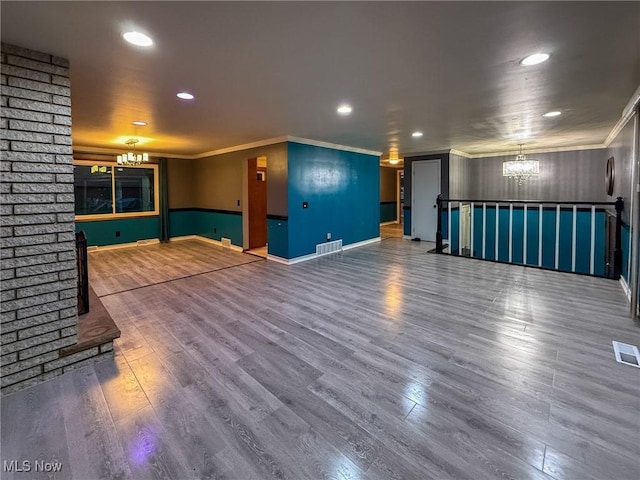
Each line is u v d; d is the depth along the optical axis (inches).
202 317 131.7
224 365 95.8
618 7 68.8
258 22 74.2
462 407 76.5
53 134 89.4
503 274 193.3
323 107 145.0
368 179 299.7
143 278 191.0
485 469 59.8
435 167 313.0
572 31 79.5
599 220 243.9
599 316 128.4
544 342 107.5
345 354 101.6
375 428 70.5
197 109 147.3
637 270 125.7
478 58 94.6
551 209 269.7
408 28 77.5
